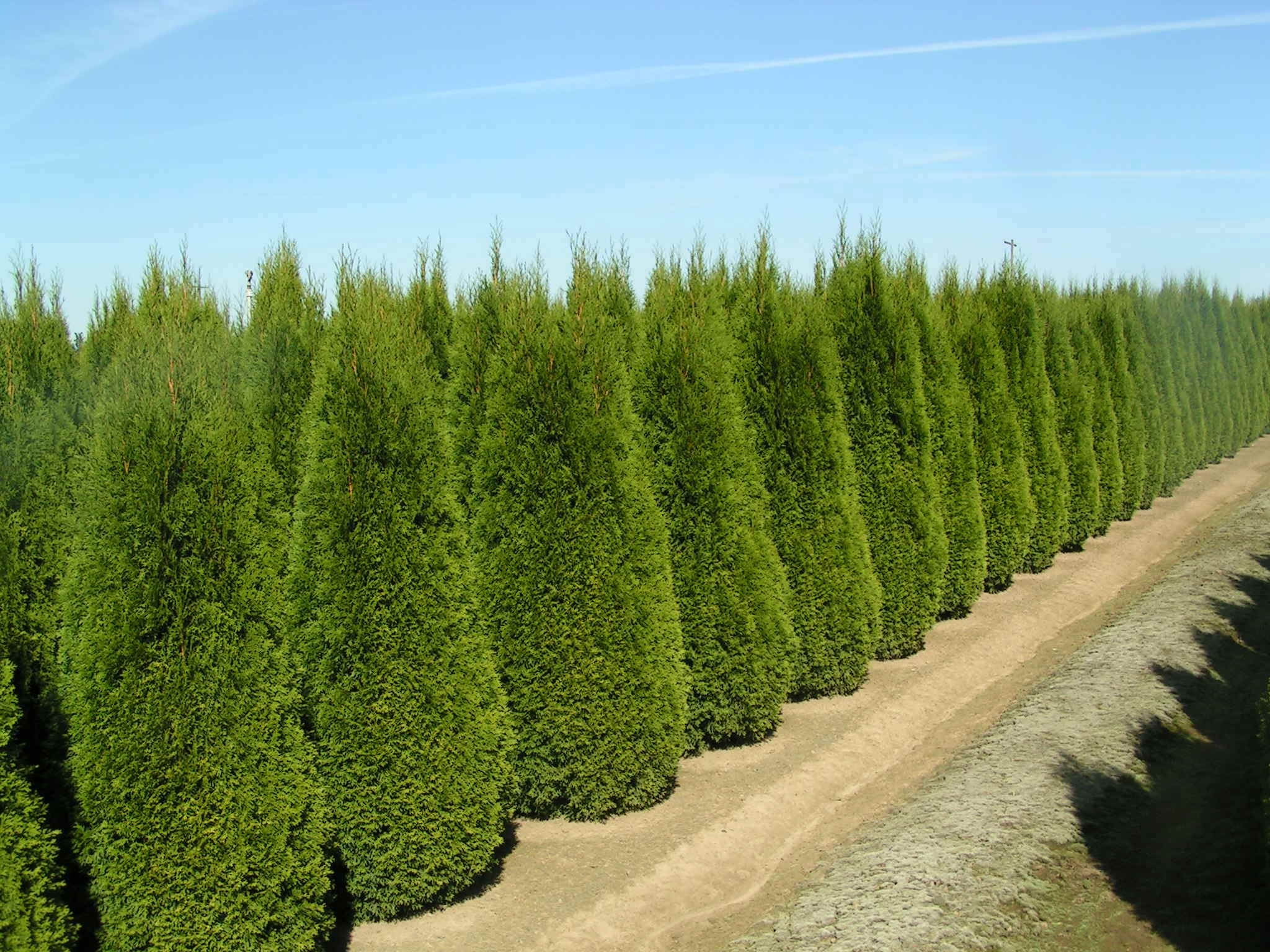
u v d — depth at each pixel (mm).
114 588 5684
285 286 11680
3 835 5000
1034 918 6973
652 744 8594
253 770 5926
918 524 13211
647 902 7375
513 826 8555
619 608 8430
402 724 6879
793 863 8203
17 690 6375
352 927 6984
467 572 7332
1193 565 18828
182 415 6004
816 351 11609
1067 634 15547
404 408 7102
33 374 9047
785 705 11672
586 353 8531
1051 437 19141
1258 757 10047
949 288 18406
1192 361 32188
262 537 6348
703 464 9914
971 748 10477
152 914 5648
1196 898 7305
